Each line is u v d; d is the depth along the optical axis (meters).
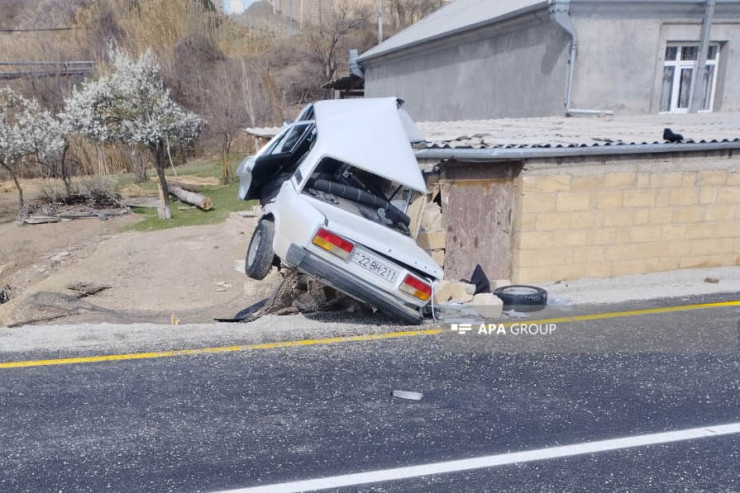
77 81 28.62
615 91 12.52
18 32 34.66
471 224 7.74
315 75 35.78
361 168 5.93
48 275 11.71
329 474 3.37
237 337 5.58
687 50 13.12
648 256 8.02
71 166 25.12
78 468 3.40
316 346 5.37
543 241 7.54
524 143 7.45
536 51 13.06
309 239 5.32
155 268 11.42
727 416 4.11
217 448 3.63
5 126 17.72
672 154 7.77
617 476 3.39
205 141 28.59
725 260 8.37
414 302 5.58
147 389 4.41
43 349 5.21
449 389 4.50
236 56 35.34
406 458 3.55
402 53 19.59
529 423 3.99
